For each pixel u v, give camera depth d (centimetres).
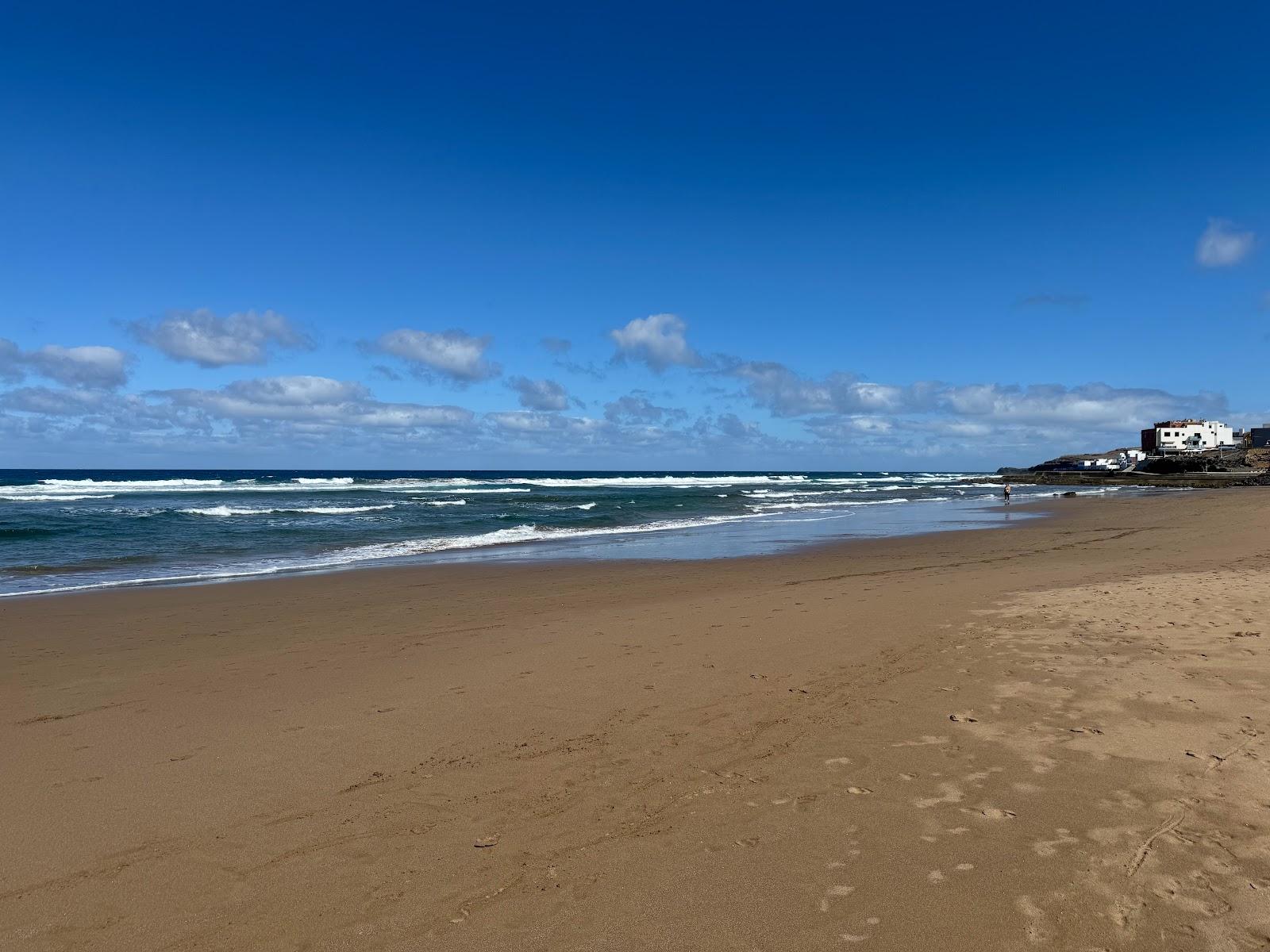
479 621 941
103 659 759
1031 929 276
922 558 1584
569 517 3083
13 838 369
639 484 7612
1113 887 299
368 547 1934
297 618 984
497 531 2439
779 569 1436
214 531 2392
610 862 334
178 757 475
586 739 491
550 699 584
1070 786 390
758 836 353
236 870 336
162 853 353
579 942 279
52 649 809
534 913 298
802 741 474
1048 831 345
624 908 299
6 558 1708
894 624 822
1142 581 1079
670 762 449
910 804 379
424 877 327
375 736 507
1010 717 499
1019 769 415
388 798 408
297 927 293
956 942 271
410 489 5928
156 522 2680
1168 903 287
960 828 352
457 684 636
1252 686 543
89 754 484
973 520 2858
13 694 629
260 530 2436
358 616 990
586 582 1290
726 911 294
